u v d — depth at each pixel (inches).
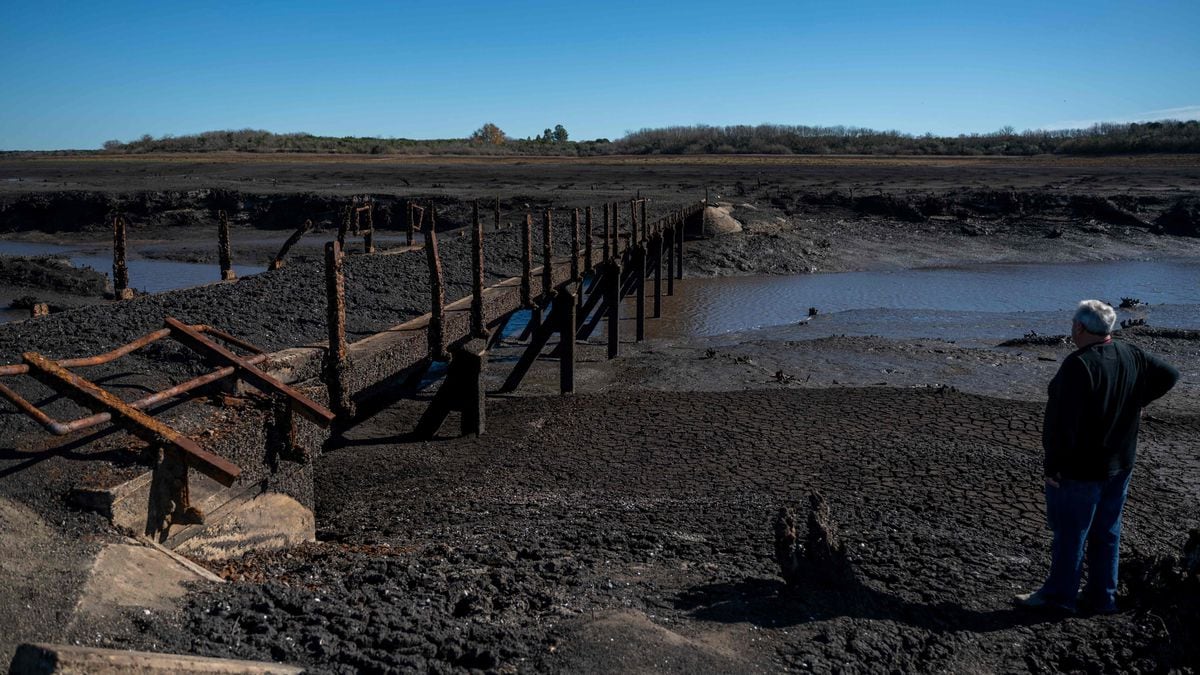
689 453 376.8
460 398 412.2
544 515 286.5
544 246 494.0
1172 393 504.7
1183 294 970.1
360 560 213.3
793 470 349.4
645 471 352.2
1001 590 212.5
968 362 597.6
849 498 309.9
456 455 384.5
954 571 226.1
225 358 232.1
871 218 1435.8
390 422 441.1
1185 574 190.7
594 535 252.8
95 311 335.3
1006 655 175.9
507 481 343.0
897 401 465.4
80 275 923.4
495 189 1624.0
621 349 672.4
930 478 336.8
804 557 195.8
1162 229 1395.2
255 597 164.7
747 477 340.8
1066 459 185.2
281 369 257.6
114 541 169.5
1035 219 1430.9
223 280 433.7
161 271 1138.0
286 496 239.9
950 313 845.8
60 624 138.9
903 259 1225.4
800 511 286.2
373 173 2047.2
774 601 184.5
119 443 195.8
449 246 642.8
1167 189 1615.4
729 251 1167.6
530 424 433.7
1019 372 570.3
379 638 152.9
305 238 1391.5
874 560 231.9
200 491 206.5
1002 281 1067.3
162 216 1551.4
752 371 570.6
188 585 165.9
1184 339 662.5
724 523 271.0
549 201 1408.7
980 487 326.0
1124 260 1248.2
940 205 1469.0
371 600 175.6
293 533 239.0
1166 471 359.6
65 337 287.0
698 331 764.0
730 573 209.6
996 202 1502.2
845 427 414.6
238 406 230.7
